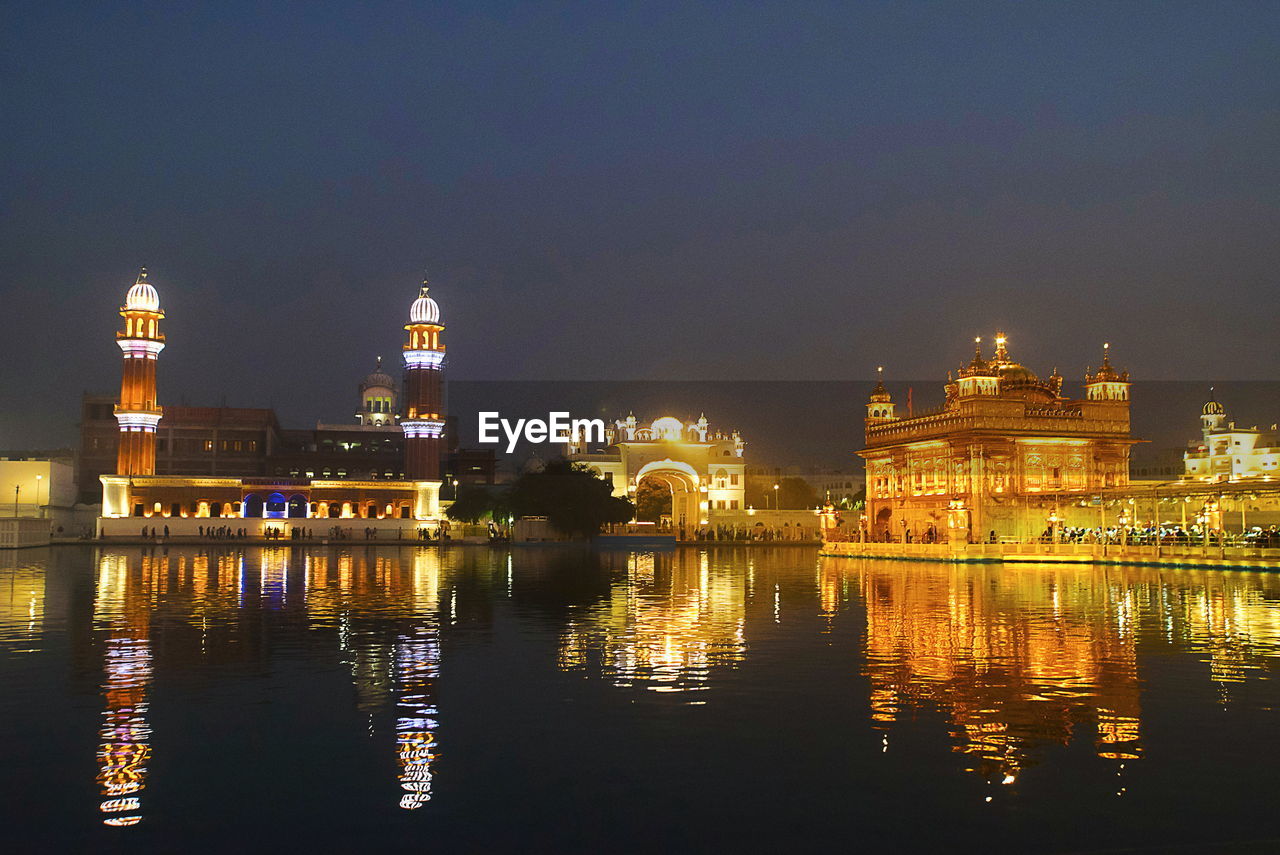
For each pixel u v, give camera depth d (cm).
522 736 1212
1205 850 848
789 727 1250
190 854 850
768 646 1927
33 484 8831
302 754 1138
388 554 6588
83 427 12025
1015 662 1725
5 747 1164
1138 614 2508
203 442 12469
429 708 1363
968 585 3603
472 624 2300
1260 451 8875
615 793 1001
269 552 6675
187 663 1722
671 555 6962
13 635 2067
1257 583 3650
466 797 991
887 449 6594
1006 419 5812
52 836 889
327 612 2545
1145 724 1262
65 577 3834
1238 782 1030
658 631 2170
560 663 1725
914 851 855
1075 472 5941
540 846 866
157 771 1076
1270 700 1405
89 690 1479
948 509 5956
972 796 990
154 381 9438
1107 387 6038
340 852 854
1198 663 1712
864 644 1955
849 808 956
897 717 1304
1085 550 5288
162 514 9144
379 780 1044
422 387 9900
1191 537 5119
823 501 12812
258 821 926
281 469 12700
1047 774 1058
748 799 983
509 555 6669
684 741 1189
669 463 10819
